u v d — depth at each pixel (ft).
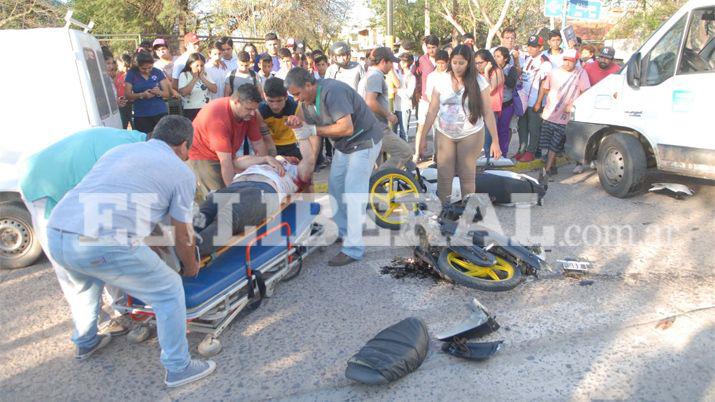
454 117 16.93
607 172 21.58
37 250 16.75
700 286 13.47
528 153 27.68
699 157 18.60
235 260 12.82
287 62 29.78
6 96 15.37
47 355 11.82
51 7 57.77
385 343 10.53
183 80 24.76
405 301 13.32
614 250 16.01
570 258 15.49
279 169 15.89
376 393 9.86
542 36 27.43
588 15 37.35
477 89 16.37
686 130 18.85
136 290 9.72
